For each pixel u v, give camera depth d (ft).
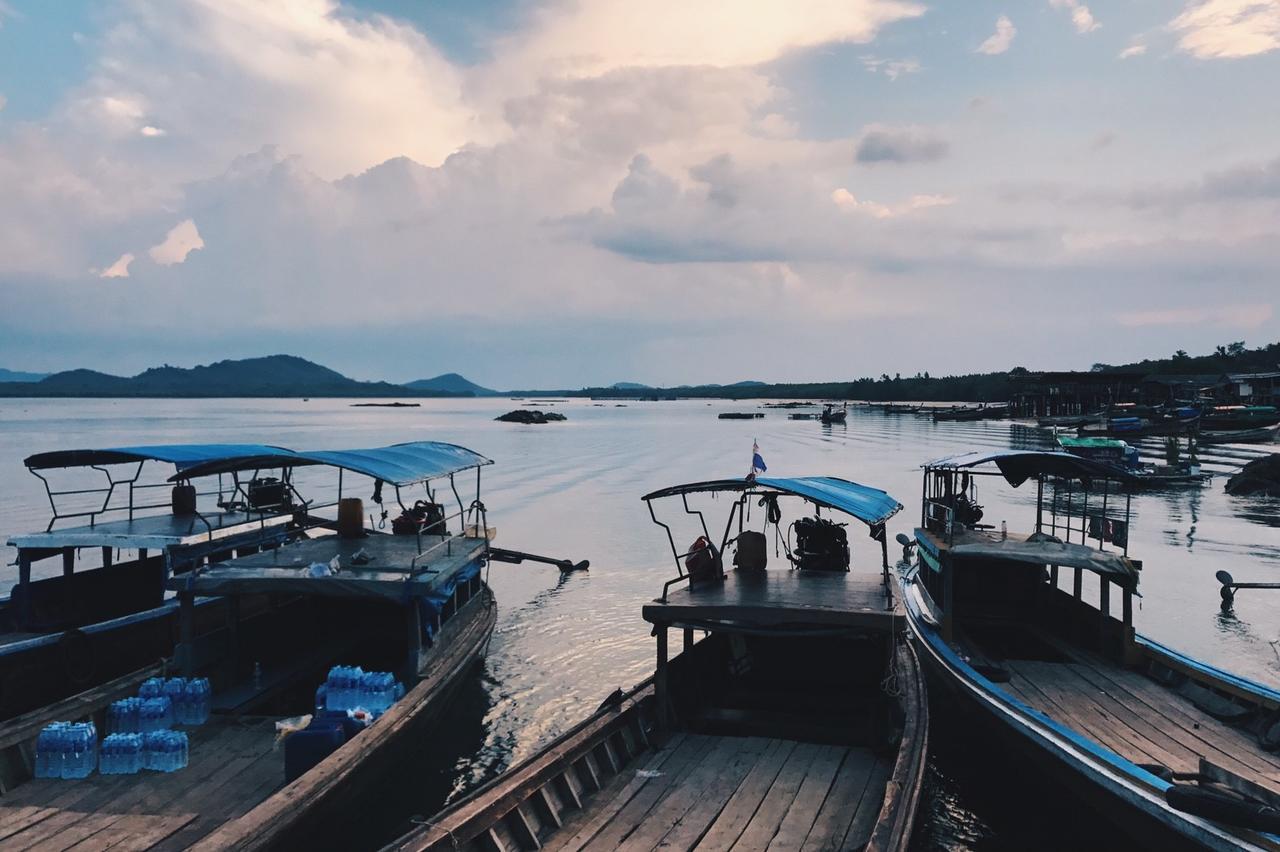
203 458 56.49
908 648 53.72
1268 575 97.30
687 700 46.73
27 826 34.68
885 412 636.48
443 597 52.06
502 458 261.65
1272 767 38.42
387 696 46.70
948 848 41.52
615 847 32.19
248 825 32.35
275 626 57.57
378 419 587.68
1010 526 129.49
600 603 84.53
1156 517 141.18
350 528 61.11
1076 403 410.72
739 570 51.49
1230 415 319.06
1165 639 72.90
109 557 56.85
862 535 120.16
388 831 42.93
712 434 393.09
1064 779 39.14
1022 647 59.47
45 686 46.32
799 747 41.70
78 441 298.56
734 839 32.76
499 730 54.95
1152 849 33.45
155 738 40.01
